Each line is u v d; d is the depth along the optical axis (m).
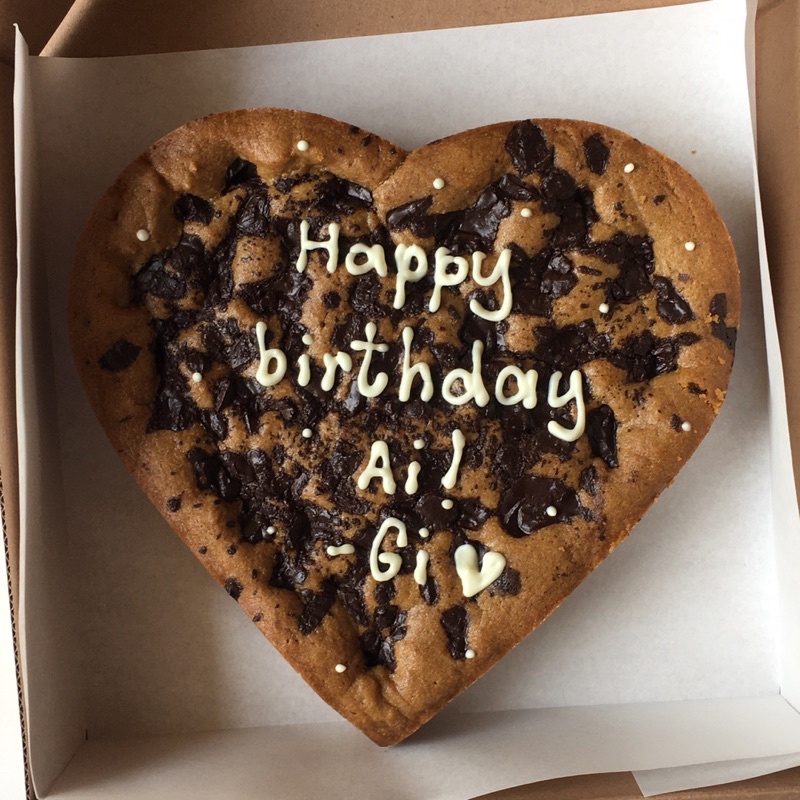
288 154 0.29
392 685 0.29
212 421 0.29
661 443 0.29
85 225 0.29
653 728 0.30
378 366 0.29
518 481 0.29
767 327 0.30
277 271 0.29
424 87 0.32
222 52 0.32
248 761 0.30
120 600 0.32
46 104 0.32
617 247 0.29
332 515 0.29
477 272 0.29
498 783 0.27
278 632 0.28
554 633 0.33
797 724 0.30
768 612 0.33
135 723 0.32
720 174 0.32
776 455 0.31
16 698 0.31
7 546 0.28
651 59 0.32
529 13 0.32
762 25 0.31
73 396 0.32
